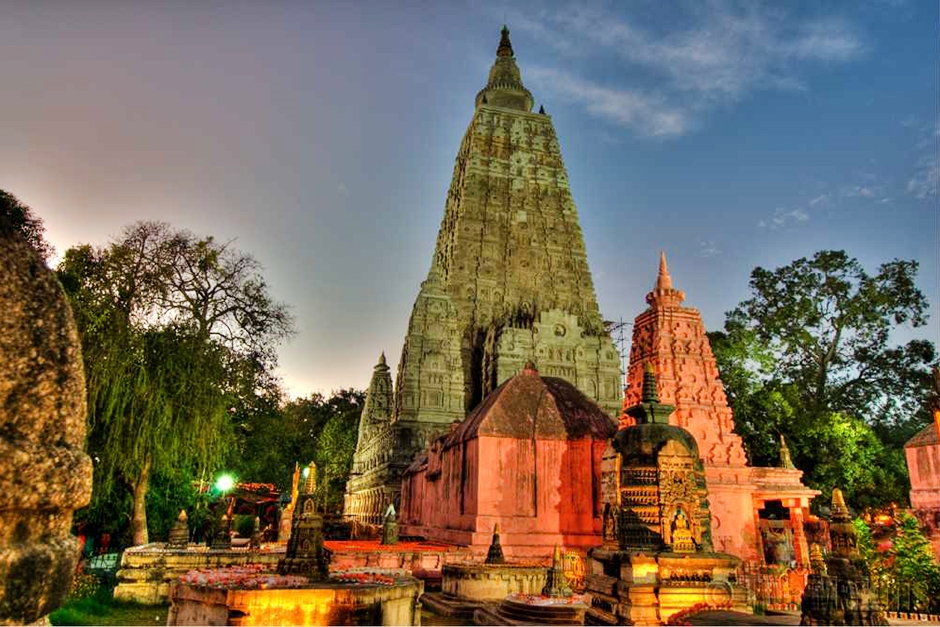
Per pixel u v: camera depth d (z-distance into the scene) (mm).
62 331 3668
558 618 14664
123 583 19547
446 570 20422
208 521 36188
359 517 65625
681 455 19406
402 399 65250
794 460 39688
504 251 80812
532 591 19875
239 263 30531
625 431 20734
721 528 25281
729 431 27016
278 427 44625
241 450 37938
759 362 41656
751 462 41000
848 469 36906
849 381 46594
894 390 45500
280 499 35656
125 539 30172
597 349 74188
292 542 13086
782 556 31031
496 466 26328
